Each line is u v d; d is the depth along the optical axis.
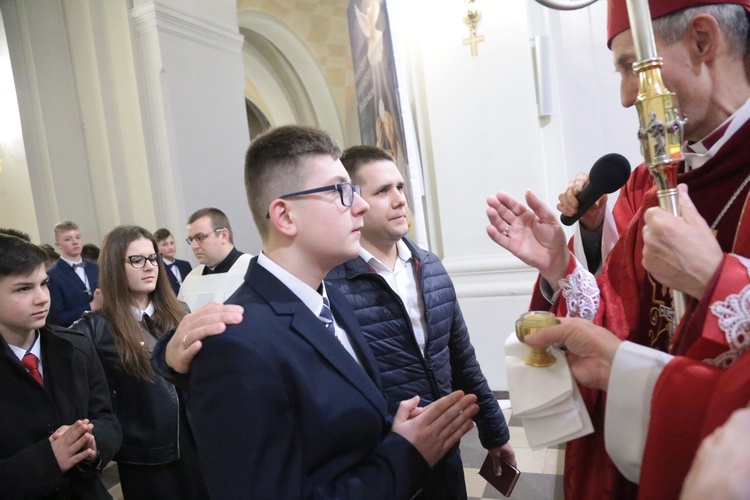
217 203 5.97
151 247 2.15
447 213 4.13
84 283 4.94
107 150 5.85
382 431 1.10
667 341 1.06
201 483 1.92
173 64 5.61
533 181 3.91
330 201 1.09
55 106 5.83
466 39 3.96
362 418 1.01
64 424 1.66
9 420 1.58
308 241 1.09
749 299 0.76
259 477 0.87
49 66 5.80
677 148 0.81
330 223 1.08
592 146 3.82
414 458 1.03
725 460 0.41
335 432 0.97
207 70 5.96
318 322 1.06
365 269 1.65
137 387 1.98
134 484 1.98
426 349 1.68
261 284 1.08
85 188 6.00
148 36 5.54
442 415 1.08
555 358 0.93
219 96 6.08
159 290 2.25
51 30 5.83
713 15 0.89
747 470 0.40
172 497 1.94
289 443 0.92
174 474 1.96
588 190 1.08
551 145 3.87
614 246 1.22
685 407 0.78
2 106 5.83
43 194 5.82
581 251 1.34
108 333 2.03
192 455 1.92
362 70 4.73
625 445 0.87
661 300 1.08
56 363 1.71
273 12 9.56
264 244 1.18
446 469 1.44
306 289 1.11
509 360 0.96
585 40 3.78
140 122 5.65
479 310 4.05
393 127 3.83
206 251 3.21
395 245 1.80
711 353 0.79
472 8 3.91
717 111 0.96
